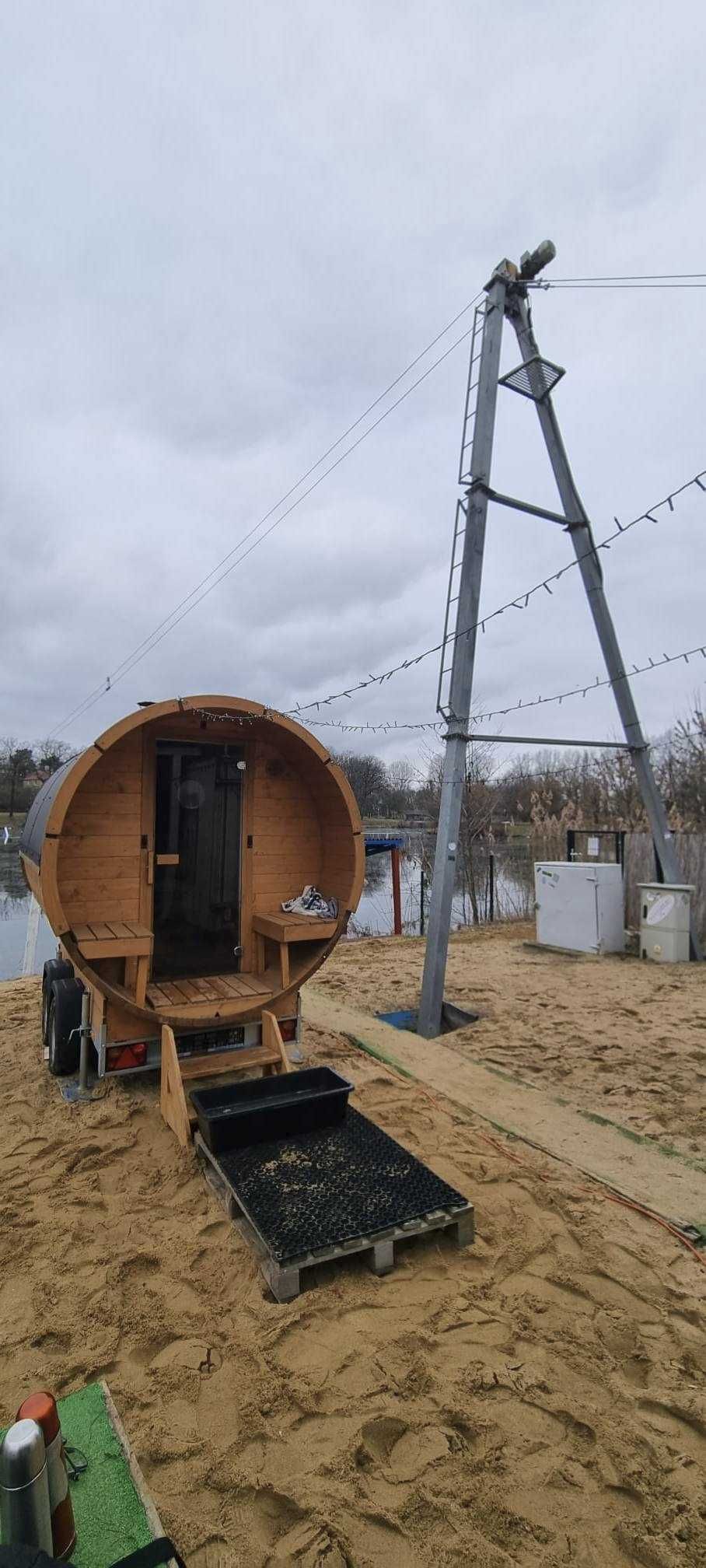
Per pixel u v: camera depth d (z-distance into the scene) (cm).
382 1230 363
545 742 970
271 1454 262
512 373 948
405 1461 261
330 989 991
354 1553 228
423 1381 295
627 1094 601
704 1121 549
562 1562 227
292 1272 342
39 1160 480
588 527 1085
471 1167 471
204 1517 240
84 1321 328
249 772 642
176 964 612
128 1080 607
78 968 519
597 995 910
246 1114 441
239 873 639
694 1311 335
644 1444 267
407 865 2830
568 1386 294
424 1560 227
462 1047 728
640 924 1185
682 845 1253
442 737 895
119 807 580
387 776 2428
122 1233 396
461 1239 383
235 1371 301
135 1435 269
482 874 2098
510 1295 349
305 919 602
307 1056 685
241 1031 582
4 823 3875
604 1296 348
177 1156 475
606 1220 412
